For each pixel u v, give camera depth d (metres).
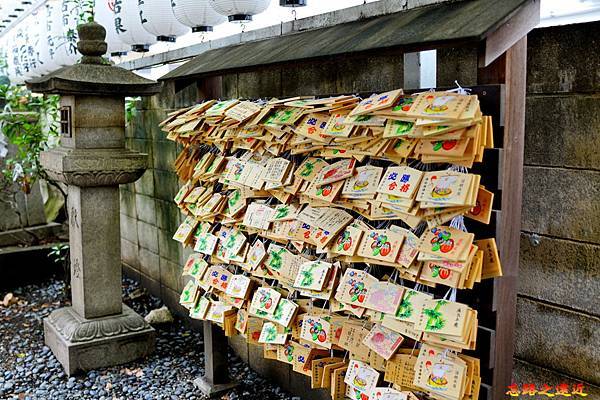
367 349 2.37
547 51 2.18
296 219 2.65
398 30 2.19
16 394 3.68
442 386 2.02
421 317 2.07
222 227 3.23
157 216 5.30
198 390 3.67
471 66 2.39
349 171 2.37
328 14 3.15
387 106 2.10
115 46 4.62
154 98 5.11
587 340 2.12
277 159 2.79
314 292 2.52
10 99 5.75
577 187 2.12
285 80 3.45
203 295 3.44
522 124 2.12
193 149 3.51
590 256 2.10
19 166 5.56
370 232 2.30
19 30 5.44
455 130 1.93
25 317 5.15
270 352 2.94
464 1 2.21
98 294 4.14
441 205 1.96
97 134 4.02
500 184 2.05
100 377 3.89
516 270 2.20
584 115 2.08
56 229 6.72
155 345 4.26
